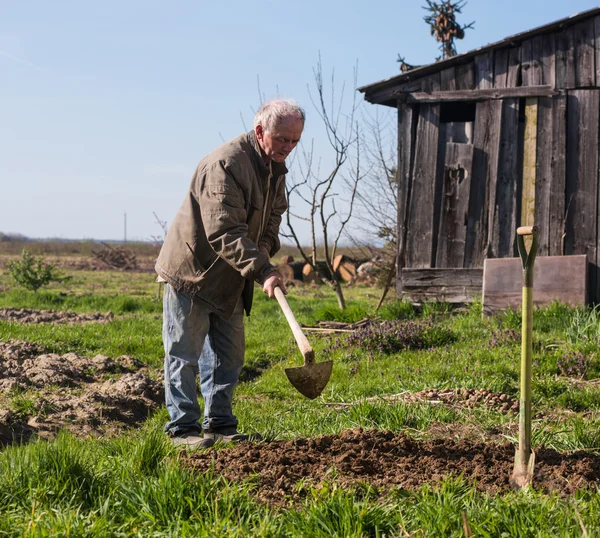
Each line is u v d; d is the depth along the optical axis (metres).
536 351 8.06
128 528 2.80
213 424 4.62
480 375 6.91
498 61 11.95
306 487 3.20
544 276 11.15
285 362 9.01
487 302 11.42
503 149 11.92
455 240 12.17
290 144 4.21
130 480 3.17
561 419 5.36
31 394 6.36
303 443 3.93
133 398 6.71
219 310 4.38
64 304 16.45
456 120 14.51
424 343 9.30
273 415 6.02
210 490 3.04
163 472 3.21
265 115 4.16
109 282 27.95
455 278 12.12
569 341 8.59
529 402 3.28
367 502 2.95
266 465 3.51
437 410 5.45
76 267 39.88
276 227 4.83
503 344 8.64
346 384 7.26
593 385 6.54
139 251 65.25
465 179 12.12
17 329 10.23
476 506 2.91
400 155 12.57
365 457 3.66
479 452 3.87
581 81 11.46
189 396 4.43
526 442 3.29
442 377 7.18
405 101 12.49
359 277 26.55
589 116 11.43
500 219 11.89
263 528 2.68
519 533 2.66
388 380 7.24
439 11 26.02
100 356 8.56
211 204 4.10
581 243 11.41
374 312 12.41
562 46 11.57
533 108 11.77
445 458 3.75
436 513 2.81
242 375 8.77
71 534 2.63
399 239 12.52
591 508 2.89
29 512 2.90
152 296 20.84
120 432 5.74
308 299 19.33
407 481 3.30
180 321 4.39
